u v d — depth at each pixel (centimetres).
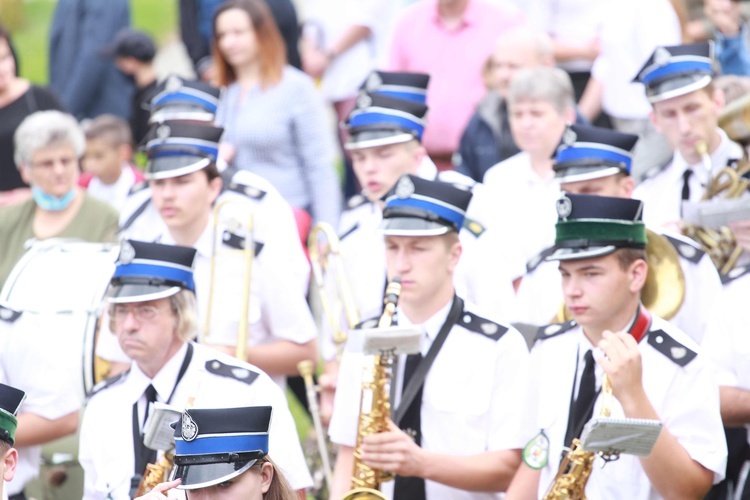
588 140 2775
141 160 5019
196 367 2514
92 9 5188
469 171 3944
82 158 4284
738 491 2559
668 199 2964
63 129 3531
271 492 2022
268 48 3897
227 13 3875
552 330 2428
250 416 2000
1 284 3522
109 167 4262
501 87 3750
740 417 2511
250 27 3869
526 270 2869
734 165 2906
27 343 2825
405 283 2509
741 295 2536
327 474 2977
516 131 3170
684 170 2964
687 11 4003
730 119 2911
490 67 3991
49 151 3509
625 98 4072
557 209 2323
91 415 2548
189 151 2998
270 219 3050
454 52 4281
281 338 3022
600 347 2230
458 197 2517
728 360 2527
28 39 7712
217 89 3328
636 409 2205
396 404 2520
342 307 3045
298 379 3556
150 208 3222
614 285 2288
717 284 2592
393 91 3184
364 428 2461
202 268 3031
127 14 5256
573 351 2392
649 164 3741
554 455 2361
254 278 3014
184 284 2522
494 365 2503
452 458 2444
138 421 2511
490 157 3912
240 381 2481
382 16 4938
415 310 2539
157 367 2520
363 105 3064
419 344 2378
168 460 2402
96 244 3059
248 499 1991
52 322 2894
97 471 2519
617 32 4075
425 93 3212
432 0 4350
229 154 3878
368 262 3033
